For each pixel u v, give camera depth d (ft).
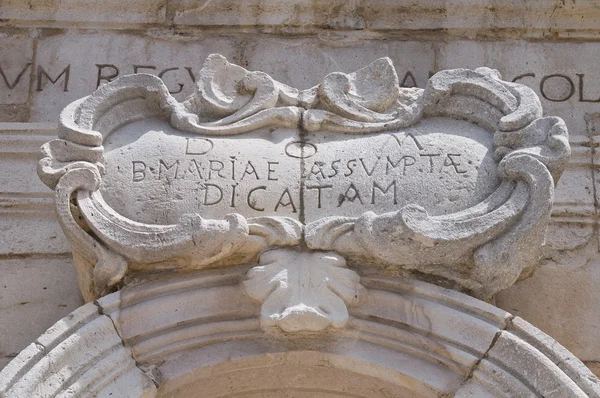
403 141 29.99
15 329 31.22
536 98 30.07
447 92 30.35
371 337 28.78
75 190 29.17
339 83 30.73
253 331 28.94
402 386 28.78
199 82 31.04
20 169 33.60
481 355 28.30
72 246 29.19
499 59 35.60
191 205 29.17
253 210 29.14
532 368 27.86
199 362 28.71
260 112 30.48
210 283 29.14
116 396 28.02
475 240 28.19
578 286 31.73
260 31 35.99
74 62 35.53
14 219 32.83
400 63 35.55
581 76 35.37
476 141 29.99
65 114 30.17
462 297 28.73
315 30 35.99
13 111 34.81
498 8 35.96
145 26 35.99
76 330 28.35
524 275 30.27
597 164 33.47
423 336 28.71
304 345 28.78
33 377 27.50
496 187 29.22
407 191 29.19
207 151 29.89
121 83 30.60
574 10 35.94
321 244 28.68
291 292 28.37
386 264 28.84
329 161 29.76
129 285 29.04
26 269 32.07
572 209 32.78
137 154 29.91
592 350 30.94
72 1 36.06
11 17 35.99
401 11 36.09
